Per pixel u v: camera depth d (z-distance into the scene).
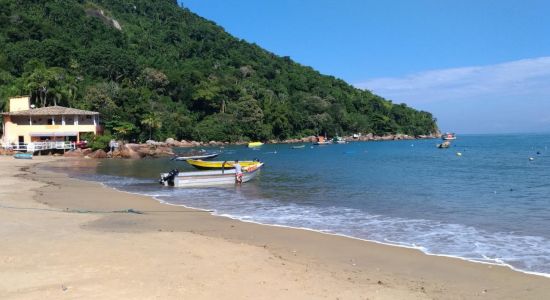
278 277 11.83
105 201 26.14
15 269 11.66
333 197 29.50
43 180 36.50
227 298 10.03
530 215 22.72
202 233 17.81
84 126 78.12
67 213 20.94
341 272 12.80
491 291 11.34
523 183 37.53
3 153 67.50
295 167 56.66
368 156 83.19
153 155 73.69
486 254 15.13
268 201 27.73
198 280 11.23
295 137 160.50
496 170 51.00
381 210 24.30
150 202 26.39
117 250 13.81
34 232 16.17
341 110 184.00
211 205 26.03
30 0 162.12
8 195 26.53
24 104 80.81
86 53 138.88
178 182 35.16
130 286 10.54
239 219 21.23
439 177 43.09
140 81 139.38
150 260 12.84
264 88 179.62
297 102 179.25
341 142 156.88
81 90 111.56
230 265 12.73
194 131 126.38
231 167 44.44
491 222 20.86
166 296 9.97
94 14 186.50
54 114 75.94
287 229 18.88
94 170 50.03
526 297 10.90
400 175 45.38
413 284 11.86
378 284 11.71
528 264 13.95
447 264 13.89
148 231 17.47
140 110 106.38
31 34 137.50
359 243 16.53
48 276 11.13
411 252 15.32
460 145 137.38
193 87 147.25
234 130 137.50
